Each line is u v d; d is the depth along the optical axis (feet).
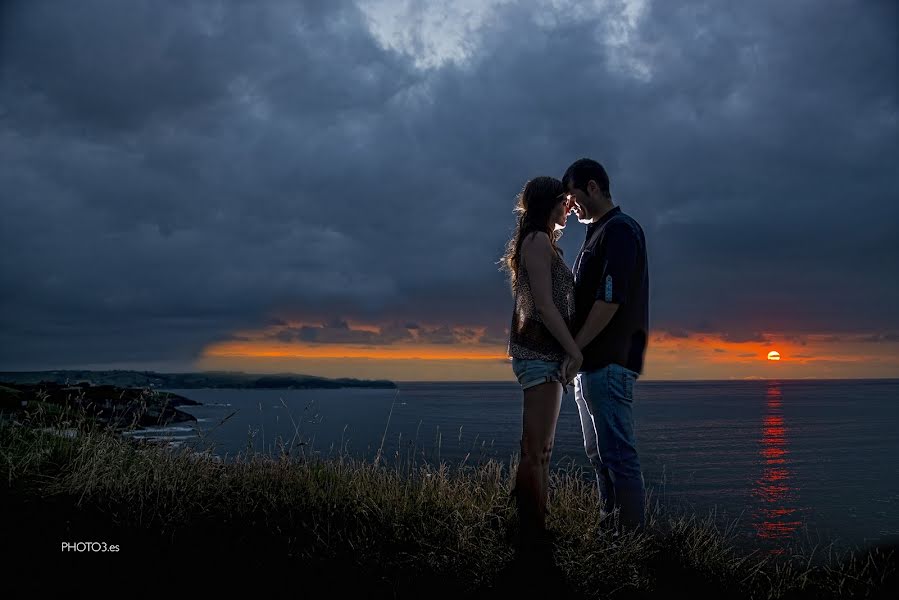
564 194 11.21
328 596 8.90
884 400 451.94
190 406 168.04
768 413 270.26
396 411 204.44
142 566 9.36
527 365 10.57
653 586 9.84
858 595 10.54
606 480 11.94
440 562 9.75
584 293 12.07
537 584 9.36
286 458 14.17
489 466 14.05
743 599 10.05
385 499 12.22
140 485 12.09
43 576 8.86
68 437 14.98
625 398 11.56
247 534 10.63
